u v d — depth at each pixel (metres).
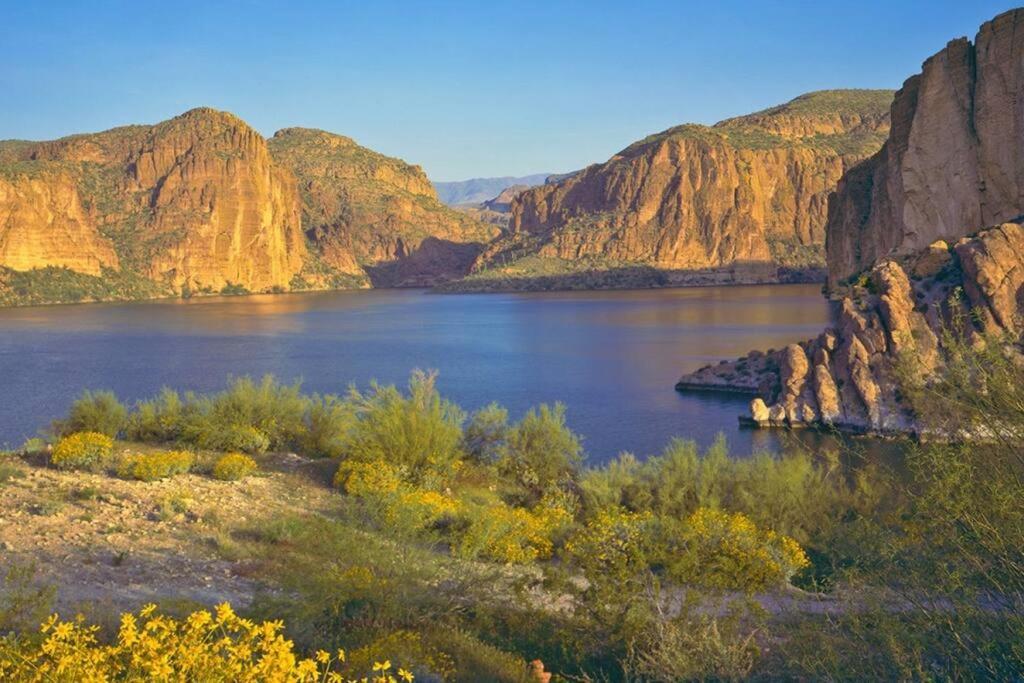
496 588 12.82
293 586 10.25
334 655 8.80
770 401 54.59
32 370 83.69
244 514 16.11
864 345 48.53
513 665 9.45
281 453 23.78
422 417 21.77
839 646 5.61
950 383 4.91
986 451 4.73
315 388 69.75
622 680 9.67
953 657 4.81
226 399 25.58
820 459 23.75
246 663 5.03
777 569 13.23
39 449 22.17
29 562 11.59
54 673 4.80
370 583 10.57
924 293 48.78
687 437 47.25
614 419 53.91
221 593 11.20
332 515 16.58
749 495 21.67
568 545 14.07
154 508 15.75
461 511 16.56
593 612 11.23
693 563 12.92
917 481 4.93
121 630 4.95
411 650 8.92
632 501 22.12
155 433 25.27
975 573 4.81
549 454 23.88
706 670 9.03
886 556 5.34
